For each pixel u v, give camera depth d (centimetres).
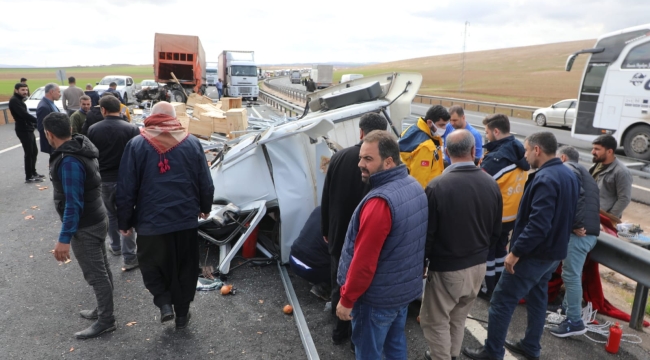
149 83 2897
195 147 355
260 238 524
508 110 2820
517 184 412
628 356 344
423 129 402
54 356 326
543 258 306
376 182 249
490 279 432
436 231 277
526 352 339
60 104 1622
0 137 1286
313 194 479
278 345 347
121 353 333
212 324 375
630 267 364
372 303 251
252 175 481
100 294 351
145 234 338
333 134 524
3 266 472
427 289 293
